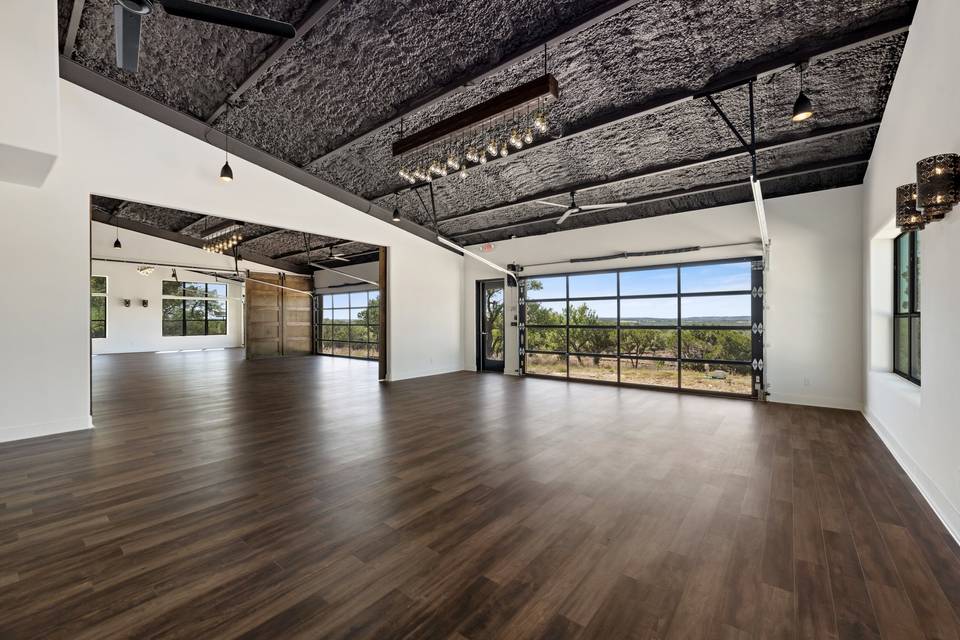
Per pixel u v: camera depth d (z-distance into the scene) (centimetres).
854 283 551
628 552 221
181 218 933
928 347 287
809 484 311
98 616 171
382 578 199
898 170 356
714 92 397
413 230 887
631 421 504
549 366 877
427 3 331
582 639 160
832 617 172
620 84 403
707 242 667
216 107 500
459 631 164
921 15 282
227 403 618
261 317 1336
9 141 303
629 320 769
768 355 615
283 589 190
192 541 232
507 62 376
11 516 261
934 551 221
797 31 326
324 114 500
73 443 416
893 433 384
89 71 461
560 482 316
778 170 557
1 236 418
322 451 391
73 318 458
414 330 888
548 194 688
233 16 218
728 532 242
